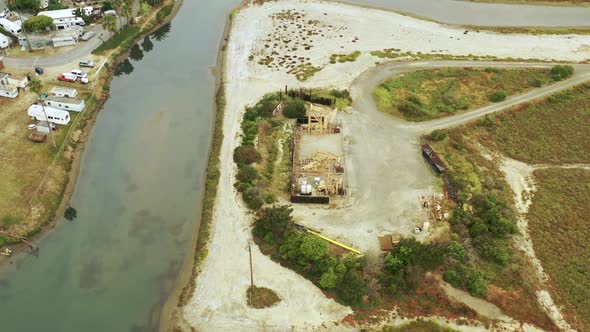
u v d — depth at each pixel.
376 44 142.38
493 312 72.12
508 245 81.44
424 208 88.44
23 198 87.69
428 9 168.50
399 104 114.50
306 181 92.38
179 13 161.88
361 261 76.31
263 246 81.06
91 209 89.81
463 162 98.50
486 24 159.12
